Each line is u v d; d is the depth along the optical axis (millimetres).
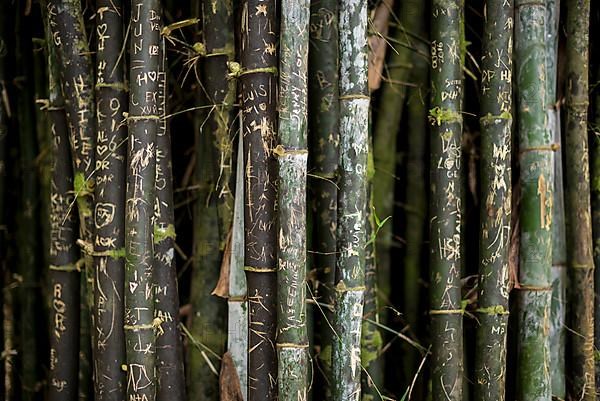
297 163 1178
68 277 1402
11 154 1668
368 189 1376
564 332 1445
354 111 1210
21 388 1651
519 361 1356
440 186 1312
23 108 1626
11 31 1622
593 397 1418
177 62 1508
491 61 1311
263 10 1212
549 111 1431
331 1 1369
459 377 1304
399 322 1549
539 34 1353
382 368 1448
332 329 1240
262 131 1209
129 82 1257
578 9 1451
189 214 1516
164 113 1276
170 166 1320
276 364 1214
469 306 1426
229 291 1296
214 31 1323
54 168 1389
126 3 1328
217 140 1339
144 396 1208
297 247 1178
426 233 1551
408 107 1559
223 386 1298
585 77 1449
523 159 1357
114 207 1262
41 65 1575
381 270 1537
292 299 1176
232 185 1330
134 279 1206
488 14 1315
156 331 1261
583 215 1438
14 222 1680
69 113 1323
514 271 1358
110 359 1260
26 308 1622
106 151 1265
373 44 1461
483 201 1316
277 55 1248
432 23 1337
